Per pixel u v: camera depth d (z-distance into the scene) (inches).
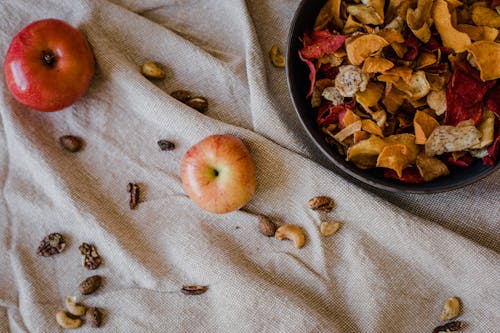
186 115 29.9
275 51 30.3
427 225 28.8
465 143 26.7
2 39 30.4
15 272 30.5
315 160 30.2
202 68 30.5
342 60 27.6
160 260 30.3
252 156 29.9
